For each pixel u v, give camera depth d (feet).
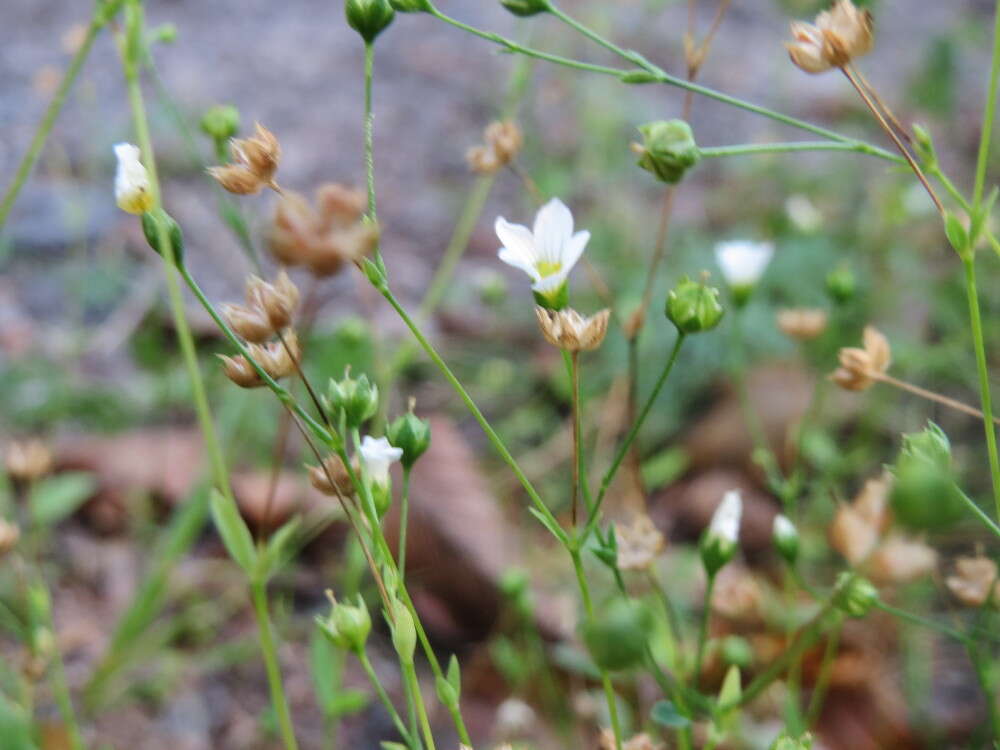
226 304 0.21
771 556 0.41
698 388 0.47
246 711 0.36
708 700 0.26
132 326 0.51
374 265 0.21
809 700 0.35
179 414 0.47
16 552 0.36
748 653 0.31
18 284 0.53
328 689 0.30
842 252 0.51
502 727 0.34
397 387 0.49
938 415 0.47
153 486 0.43
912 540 0.26
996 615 0.37
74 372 0.48
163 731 0.35
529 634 0.34
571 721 0.35
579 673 0.36
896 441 0.46
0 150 0.62
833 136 0.23
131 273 0.54
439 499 0.40
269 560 0.26
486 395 0.49
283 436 0.27
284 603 0.40
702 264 0.52
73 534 0.41
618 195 0.61
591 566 0.39
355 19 0.23
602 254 0.54
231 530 0.26
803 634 0.26
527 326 0.53
